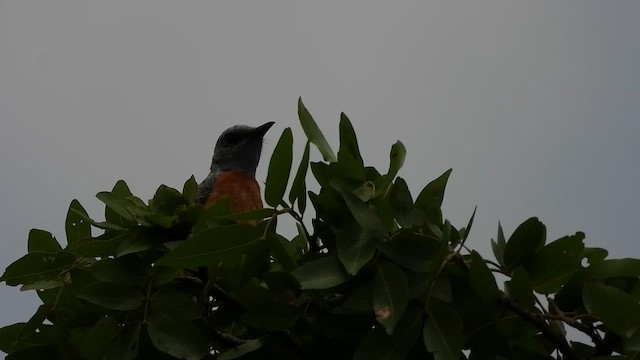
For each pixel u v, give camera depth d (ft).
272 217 26.22
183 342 25.02
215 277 26.99
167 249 27.25
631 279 26.32
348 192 25.05
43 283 28.81
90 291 25.63
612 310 23.39
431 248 24.25
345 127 26.96
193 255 25.03
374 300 23.08
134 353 25.07
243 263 26.25
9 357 27.50
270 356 25.20
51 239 30.01
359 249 24.08
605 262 26.30
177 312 25.76
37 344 27.99
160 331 25.17
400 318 23.12
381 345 22.81
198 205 27.78
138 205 28.99
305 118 27.35
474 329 24.41
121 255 26.71
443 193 26.68
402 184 25.48
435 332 22.74
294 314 24.93
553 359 25.79
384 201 25.29
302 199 26.50
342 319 24.57
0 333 29.58
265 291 25.25
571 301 25.77
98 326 25.05
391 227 25.09
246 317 24.88
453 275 24.58
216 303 27.66
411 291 23.39
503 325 25.57
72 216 30.53
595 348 24.98
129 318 25.70
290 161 26.11
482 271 23.52
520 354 25.86
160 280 26.45
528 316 24.12
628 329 23.29
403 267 24.07
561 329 26.43
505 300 23.99
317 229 26.30
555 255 25.16
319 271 24.00
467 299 24.45
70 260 28.48
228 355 24.98
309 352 25.18
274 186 26.22
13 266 28.37
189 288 27.02
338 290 24.49
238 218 26.35
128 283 26.40
